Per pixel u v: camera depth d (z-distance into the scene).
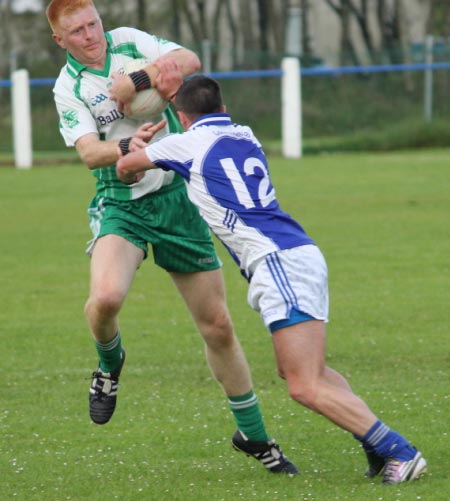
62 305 32.25
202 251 17.66
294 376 15.16
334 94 92.81
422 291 32.66
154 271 38.50
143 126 16.91
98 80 18.00
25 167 79.12
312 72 85.94
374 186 61.03
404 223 46.88
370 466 16.20
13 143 90.44
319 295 15.36
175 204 17.77
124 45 18.31
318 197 56.62
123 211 17.83
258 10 127.38
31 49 117.00
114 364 17.50
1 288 35.00
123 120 18.19
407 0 133.12
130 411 21.00
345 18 124.62
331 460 17.61
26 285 35.47
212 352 17.27
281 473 16.91
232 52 98.25
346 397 15.19
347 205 53.22
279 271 15.24
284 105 82.69
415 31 132.75
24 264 39.41
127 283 17.20
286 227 15.62
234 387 17.03
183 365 24.83
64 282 35.91
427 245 41.16
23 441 19.17
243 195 15.59
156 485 16.36
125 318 30.27
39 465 17.67
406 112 92.25
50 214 52.69
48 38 116.88
